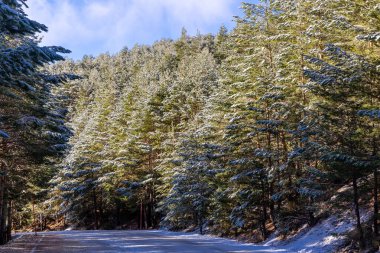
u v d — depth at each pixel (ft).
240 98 83.71
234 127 77.66
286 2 77.20
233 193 75.61
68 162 165.89
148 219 161.27
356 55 42.14
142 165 158.51
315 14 67.97
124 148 156.97
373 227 47.83
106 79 318.24
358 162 41.04
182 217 123.34
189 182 109.19
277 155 69.41
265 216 74.59
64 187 166.09
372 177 48.60
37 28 43.24
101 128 187.21
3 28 42.37
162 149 157.07
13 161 72.49
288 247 60.85
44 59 43.39
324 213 63.82
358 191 47.62
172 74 251.80
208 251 59.77
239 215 78.07
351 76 41.29
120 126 173.37
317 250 53.16
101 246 71.87
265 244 69.67
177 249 63.77
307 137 52.54
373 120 43.80
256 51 85.25
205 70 213.66
